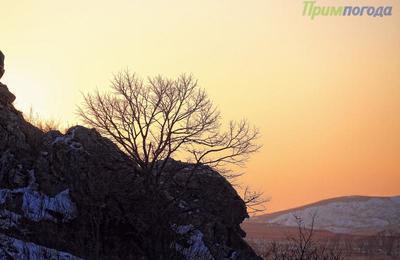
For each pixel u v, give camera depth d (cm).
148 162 3647
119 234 3225
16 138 3422
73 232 3047
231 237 3912
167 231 3375
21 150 3419
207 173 4012
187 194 3884
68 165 3309
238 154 3678
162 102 3569
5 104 3600
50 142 3553
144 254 3231
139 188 3412
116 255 3092
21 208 3022
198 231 3597
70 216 3112
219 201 3950
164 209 3409
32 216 2983
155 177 3597
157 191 3438
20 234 2731
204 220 3691
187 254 3416
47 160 3344
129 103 3559
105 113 3597
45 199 3144
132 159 3553
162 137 3522
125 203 3309
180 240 3491
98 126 3616
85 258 2792
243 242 3966
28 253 2462
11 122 3444
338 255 2677
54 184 3256
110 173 3381
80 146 3388
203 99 3662
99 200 3222
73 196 3212
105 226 3183
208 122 3634
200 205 3869
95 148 3453
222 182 4019
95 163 3362
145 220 3328
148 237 3300
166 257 3275
